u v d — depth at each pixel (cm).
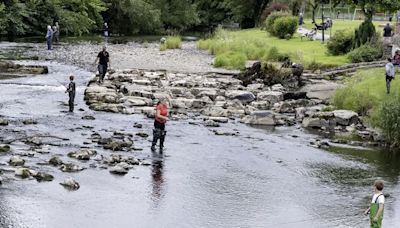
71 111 3275
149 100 3641
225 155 2669
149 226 1833
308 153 2800
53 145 2580
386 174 2527
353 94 3716
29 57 5278
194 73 4725
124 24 10012
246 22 10706
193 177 2331
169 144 2780
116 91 3862
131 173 2312
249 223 1908
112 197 2045
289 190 2256
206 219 1919
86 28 9075
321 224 1933
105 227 1800
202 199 2100
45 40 7344
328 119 3372
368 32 5512
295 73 4419
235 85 4288
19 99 3497
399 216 2038
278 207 2070
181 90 3956
